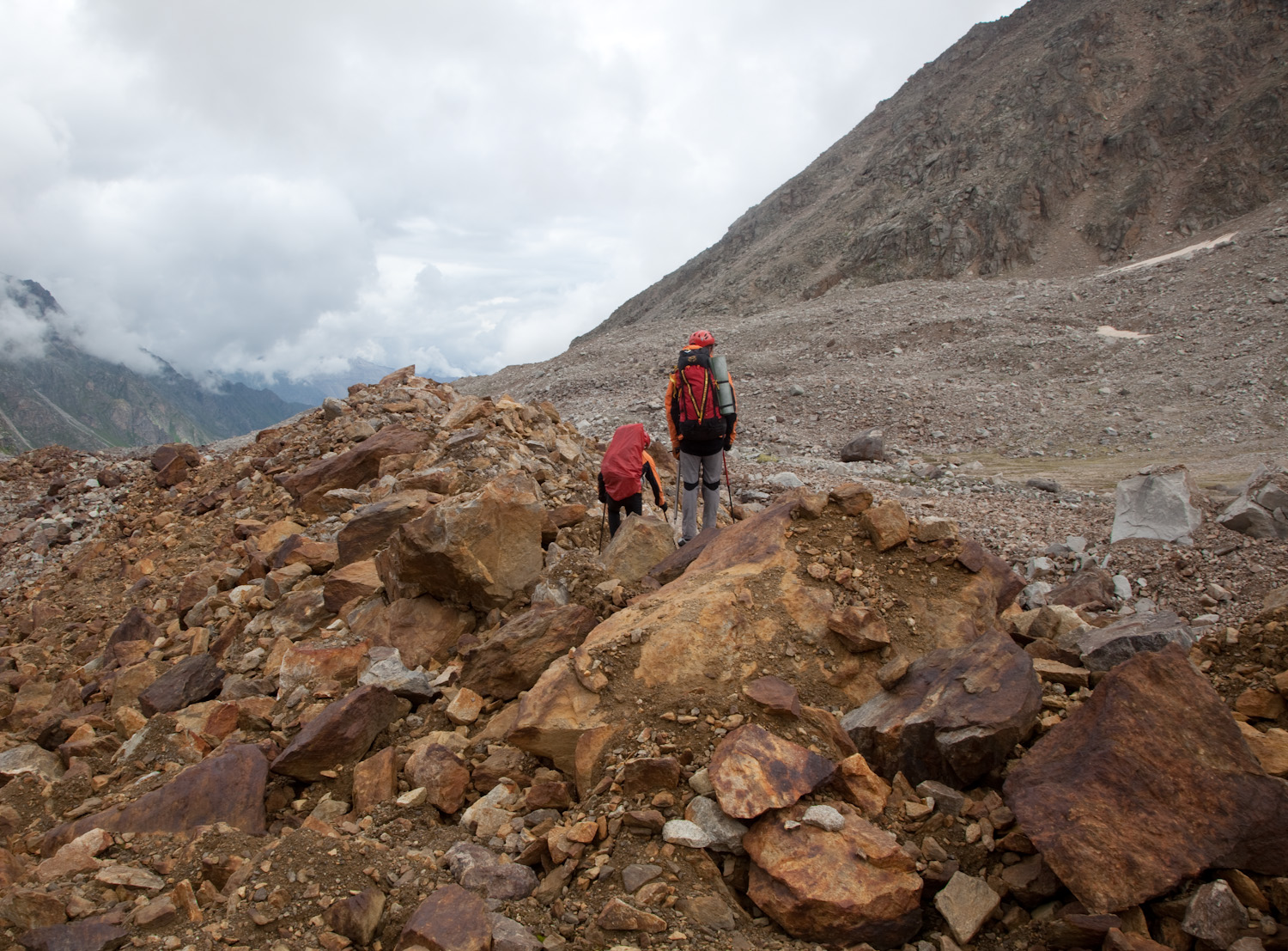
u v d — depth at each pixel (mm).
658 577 5590
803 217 94625
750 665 4125
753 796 3232
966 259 69500
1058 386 27984
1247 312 31750
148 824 3951
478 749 4301
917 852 3117
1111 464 18688
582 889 3180
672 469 12086
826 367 35219
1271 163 64625
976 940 2844
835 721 3773
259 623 6488
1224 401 23016
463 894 3057
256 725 5004
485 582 5598
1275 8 76750
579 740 3850
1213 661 3973
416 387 12242
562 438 11125
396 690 4875
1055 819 2885
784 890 2955
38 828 4270
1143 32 82625
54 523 13188
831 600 4484
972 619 4480
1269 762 3098
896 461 20531
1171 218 65312
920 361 33625
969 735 3318
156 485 12805
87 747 5207
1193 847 2699
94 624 8086
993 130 80875
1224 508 9438
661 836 3316
